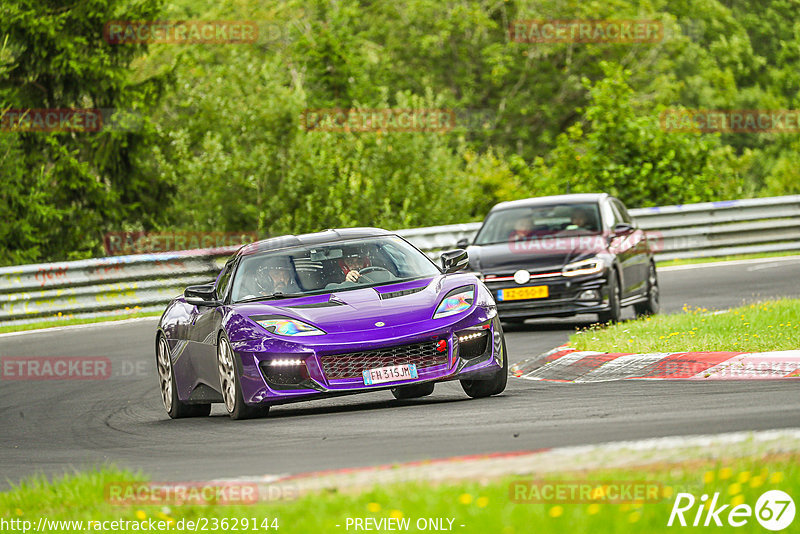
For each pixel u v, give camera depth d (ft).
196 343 119.75
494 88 644.27
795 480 57.26
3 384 163.32
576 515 53.47
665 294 218.79
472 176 396.16
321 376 105.19
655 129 349.61
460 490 59.93
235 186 364.99
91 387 154.61
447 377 106.22
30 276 239.91
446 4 633.20
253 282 117.70
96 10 390.42
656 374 119.03
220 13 603.26
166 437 106.01
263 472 78.07
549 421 90.53
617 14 637.30
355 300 110.63
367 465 76.38
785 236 294.05
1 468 97.30
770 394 96.12
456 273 117.80
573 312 173.17
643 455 66.44
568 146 369.09
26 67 386.52
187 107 394.93
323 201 366.22
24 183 384.88
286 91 385.50
